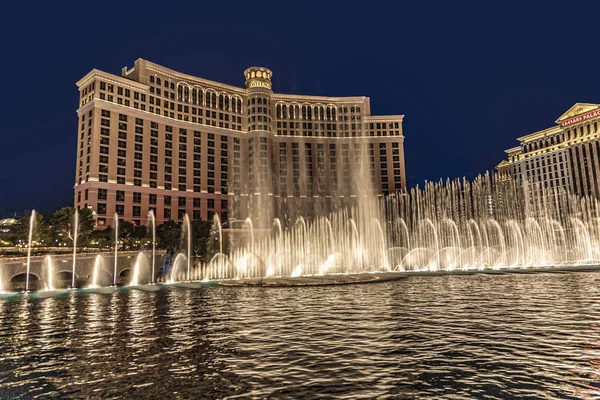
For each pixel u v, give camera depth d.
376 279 46.75
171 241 91.69
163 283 58.50
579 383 10.73
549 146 157.25
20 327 21.14
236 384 11.24
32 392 11.06
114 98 119.31
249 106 153.62
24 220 73.69
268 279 54.97
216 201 139.38
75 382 11.79
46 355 14.92
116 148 116.94
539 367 12.09
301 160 159.62
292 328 18.80
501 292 31.80
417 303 26.41
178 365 13.20
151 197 123.25
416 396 10.09
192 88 141.25
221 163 143.75
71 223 77.56
